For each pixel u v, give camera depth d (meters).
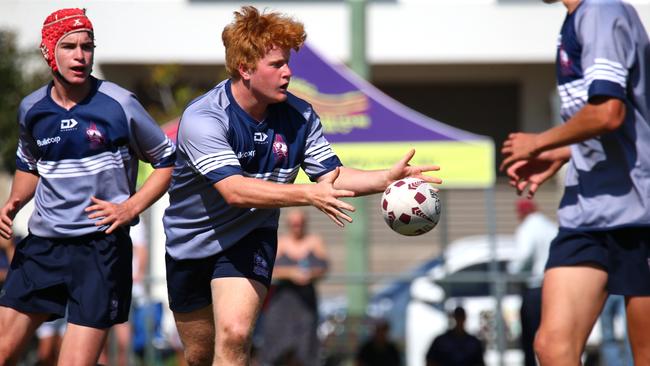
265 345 35.44
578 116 18.23
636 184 18.41
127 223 19.44
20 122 19.59
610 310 31.45
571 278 18.47
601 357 32.06
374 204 56.28
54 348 35.50
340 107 33.84
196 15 76.06
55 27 18.92
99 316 19.42
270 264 18.81
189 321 20.00
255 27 17.48
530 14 77.00
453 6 77.19
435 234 56.34
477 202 60.44
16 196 20.16
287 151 18.38
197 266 19.12
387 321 36.22
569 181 19.19
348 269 38.88
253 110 18.00
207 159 17.39
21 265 19.81
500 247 41.72
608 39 18.14
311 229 55.66
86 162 19.30
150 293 34.41
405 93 82.81
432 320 38.03
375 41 77.50
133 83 77.56
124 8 75.62
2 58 58.22
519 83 82.00
